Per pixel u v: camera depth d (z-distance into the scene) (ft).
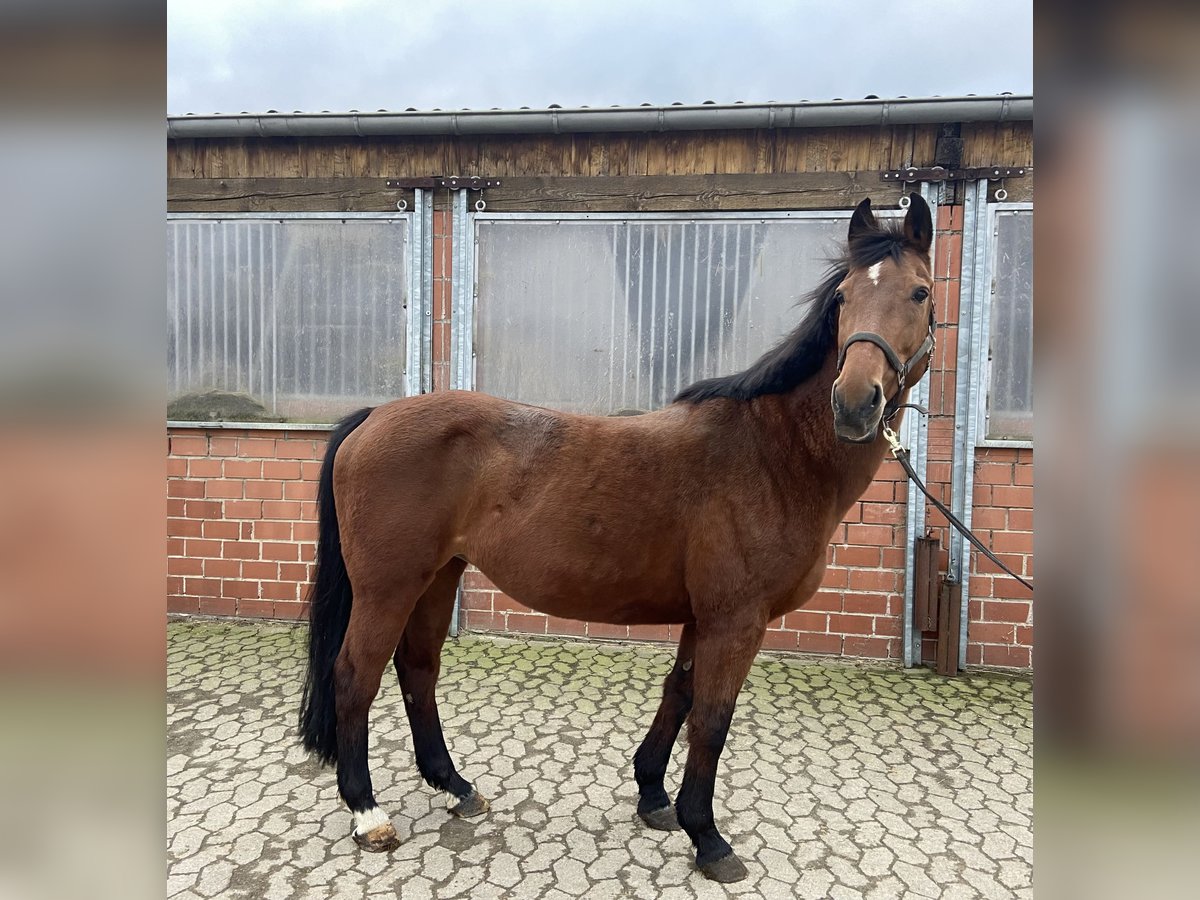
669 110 11.52
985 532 11.71
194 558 13.41
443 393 7.50
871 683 11.24
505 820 7.51
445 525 7.07
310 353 13.10
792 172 11.89
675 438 6.82
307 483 13.08
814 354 6.49
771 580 6.44
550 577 6.77
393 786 8.18
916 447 11.71
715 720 6.48
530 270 12.56
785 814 7.72
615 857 6.92
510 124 11.94
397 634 7.04
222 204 13.08
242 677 11.03
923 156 11.55
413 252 12.67
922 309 6.04
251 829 7.27
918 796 8.11
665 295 12.30
